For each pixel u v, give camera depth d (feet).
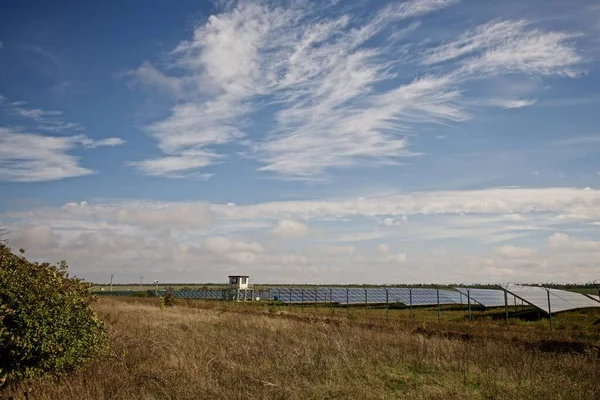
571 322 105.40
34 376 35.24
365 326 87.56
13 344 33.96
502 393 37.76
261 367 44.86
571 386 39.60
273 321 87.15
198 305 164.66
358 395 37.37
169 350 50.01
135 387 37.27
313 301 207.72
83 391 34.94
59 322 35.73
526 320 115.75
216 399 35.09
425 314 134.82
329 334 67.05
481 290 177.47
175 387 36.83
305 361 46.75
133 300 194.39
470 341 65.46
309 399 36.24
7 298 34.60
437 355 52.37
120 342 52.70
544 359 50.60
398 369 46.91
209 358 47.93
